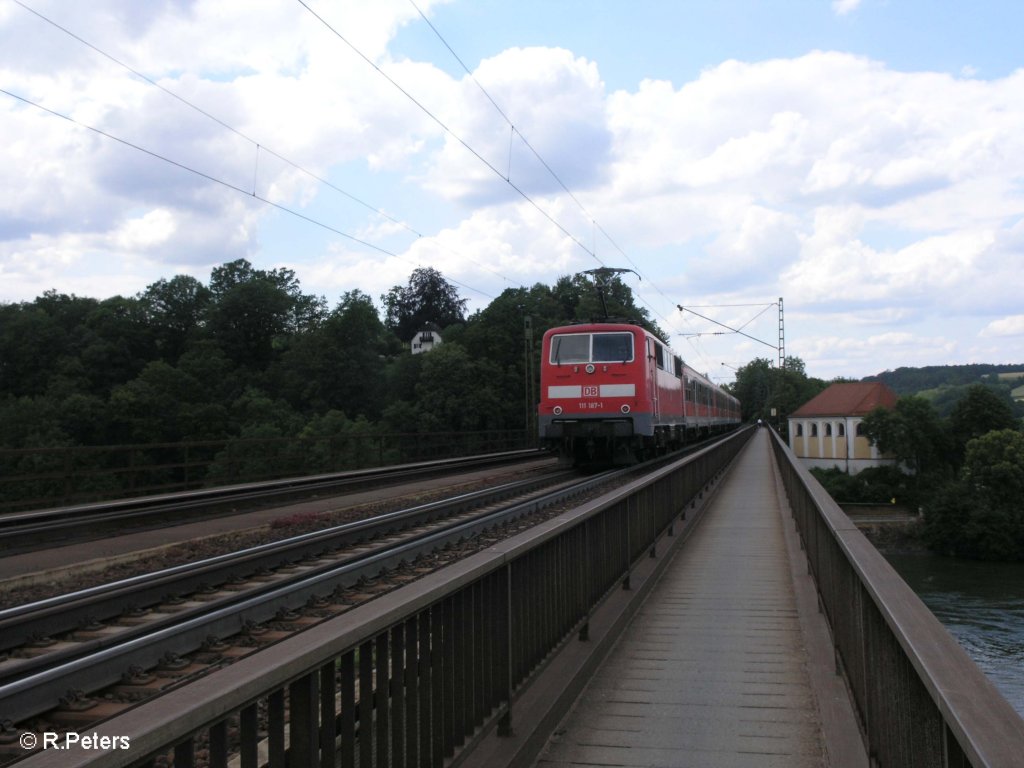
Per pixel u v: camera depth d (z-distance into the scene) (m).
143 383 54.47
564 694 4.83
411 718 3.05
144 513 12.89
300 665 2.21
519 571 4.49
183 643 5.62
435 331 108.94
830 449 79.81
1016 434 37.16
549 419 20.94
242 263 87.62
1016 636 14.63
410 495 17.56
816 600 7.50
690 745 4.43
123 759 1.55
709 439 42.06
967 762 1.80
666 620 7.28
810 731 4.62
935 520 31.19
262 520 13.52
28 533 10.90
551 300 79.38
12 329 66.62
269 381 68.94
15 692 4.33
